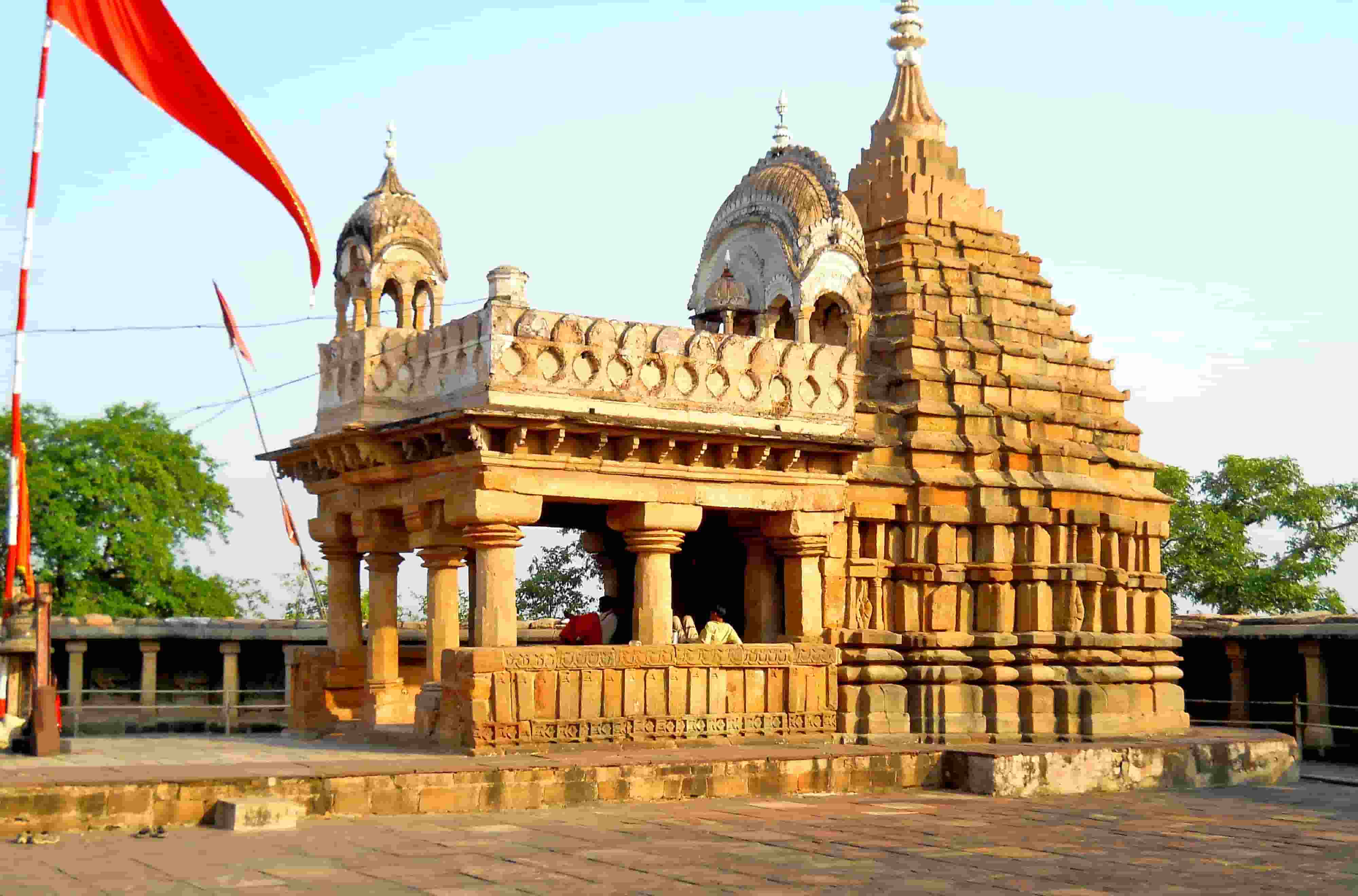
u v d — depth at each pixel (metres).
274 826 14.36
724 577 23.58
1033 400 23.27
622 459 18.92
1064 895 11.85
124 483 38.19
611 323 18.98
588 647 18.16
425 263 20.41
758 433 19.64
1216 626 27.64
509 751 17.36
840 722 21.03
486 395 17.94
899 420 22.27
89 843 13.31
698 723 18.95
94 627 24.69
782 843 14.12
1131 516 23.81
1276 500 45.09
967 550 22.30
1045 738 21.70
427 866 12.52
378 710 20.20
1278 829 16.00
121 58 19.55
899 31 24.86
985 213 24.33
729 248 23.64
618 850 13.50
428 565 19.25
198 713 25.34
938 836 14.91
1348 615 26.48
